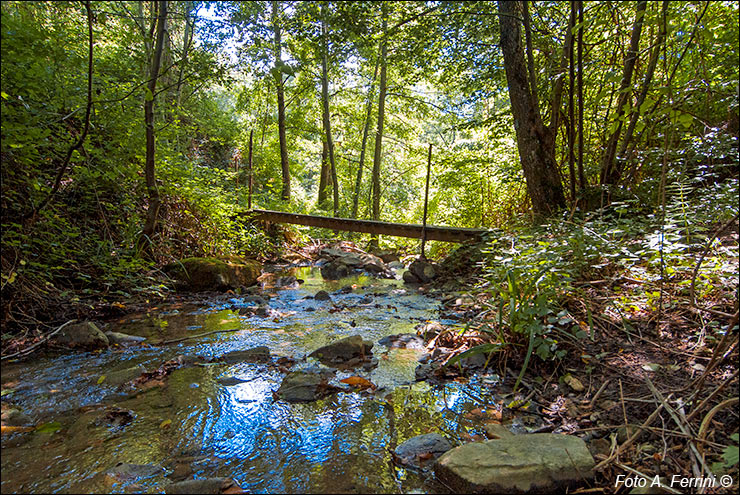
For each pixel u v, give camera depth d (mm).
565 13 6988
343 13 7598
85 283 4488
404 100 15617
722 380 2297
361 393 2721
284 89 13016
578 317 3309
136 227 5461
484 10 7945
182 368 3070
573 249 3961
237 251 7957
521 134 6828
